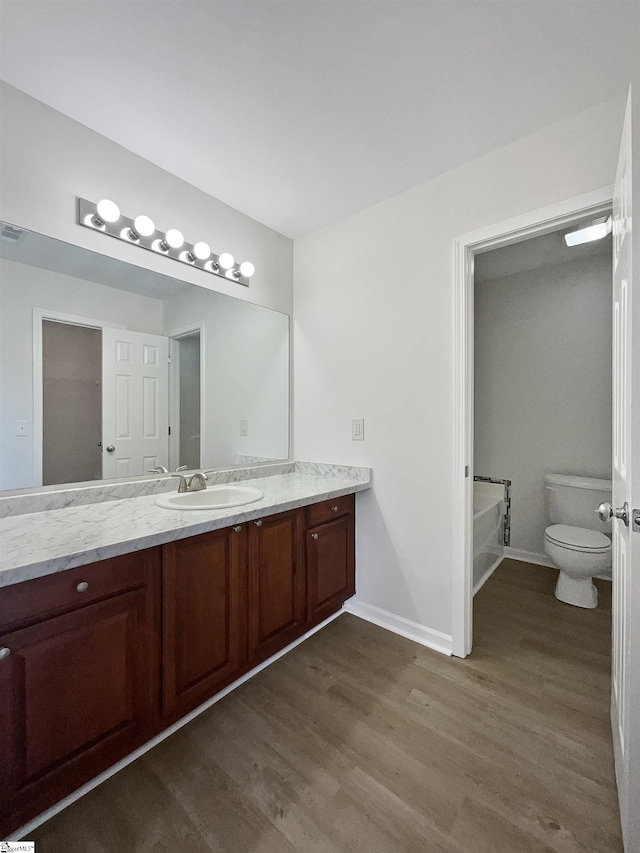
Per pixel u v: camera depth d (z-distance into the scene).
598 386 2.80
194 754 1.29
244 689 1.62
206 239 2.02
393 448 2.08
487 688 1.61
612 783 1.18
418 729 1.39
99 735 1.13
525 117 1.52
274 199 2.08
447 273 1.86
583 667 1.75
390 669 1.75
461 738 1.35
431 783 1.18
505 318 3.18
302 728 1.40
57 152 1.48
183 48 1.21
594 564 2.25
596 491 2.61
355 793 1.15
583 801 1.12
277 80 1.33
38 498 1.46
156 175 1.80
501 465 3.22
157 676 1.27
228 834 1.04
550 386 2.99
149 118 1.51
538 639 1.98
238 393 2.22
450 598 1.87
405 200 2.01
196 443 2.03
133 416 1.77
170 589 1.30
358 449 2.23
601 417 2.79
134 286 1.76
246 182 1.93
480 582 2.64
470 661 1.80
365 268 2.18
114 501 1.67
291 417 2.56
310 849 1.00
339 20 1.13
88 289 1.61
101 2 1.07
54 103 1.44
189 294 1.97
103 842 1.01
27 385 1.46
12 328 1.42
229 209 2.14
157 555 1.27
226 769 1.23
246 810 1.10
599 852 0.98
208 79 1.33
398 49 1.22
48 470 1.51
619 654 1.19
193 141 1.64
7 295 1.41
